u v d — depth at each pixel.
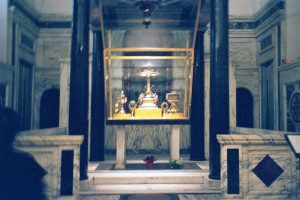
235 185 5.16
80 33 6.00
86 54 6.06
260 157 5.17
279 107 9.40
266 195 5.13
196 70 8.68
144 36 10.52
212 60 6.07
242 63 11.29
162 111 8.54
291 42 8.82
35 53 11.31
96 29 8.55
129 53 10.62
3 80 8.43
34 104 11.29
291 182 5.13
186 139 10.69
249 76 11.26
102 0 7.12
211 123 6.02
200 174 6.62
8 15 8.84
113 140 10.57
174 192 5.75
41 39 11.42
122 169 7.40
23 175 1.65
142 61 10.70
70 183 5.09
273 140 5.06
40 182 1.75
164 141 10.74
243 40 11.33
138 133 10.72
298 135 4.97
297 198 5.10
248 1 11.35
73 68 5.96
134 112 8.56
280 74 9.26
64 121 9.20
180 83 10.67
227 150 5.18
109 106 9.11
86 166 6.11
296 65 8.09
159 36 10.44
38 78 11.33
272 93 10.20
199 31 8.54
